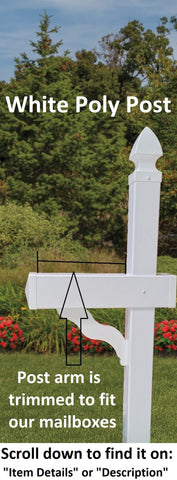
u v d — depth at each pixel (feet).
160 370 15.74
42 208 42.78
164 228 46.39
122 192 44.75
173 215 42.34
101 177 45.27
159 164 42.47
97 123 46.98
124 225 46.06
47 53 46.62
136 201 5.41
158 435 10.84
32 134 45.11
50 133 42.93
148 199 5.42
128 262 5.64
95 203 43.88
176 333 17.94
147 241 5.45
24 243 33.71
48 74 46.78
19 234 34.19
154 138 5.40
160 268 31.19
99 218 45.16
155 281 5.42
